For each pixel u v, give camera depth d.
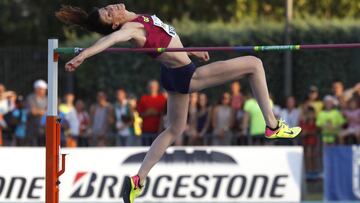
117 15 20.23
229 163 35.12
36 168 34.72
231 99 41.00
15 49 50.38
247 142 39.22
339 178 36.69
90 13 20.45
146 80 53.03
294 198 35.12
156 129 38.84
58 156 20.92
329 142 39.00
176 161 35.03
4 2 71.19
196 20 68.19
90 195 34.84
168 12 68.00
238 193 35.09
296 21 53.81
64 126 39.59
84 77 53.25
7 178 34.66
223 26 53.84
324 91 52.69
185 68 20.34
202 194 34.97
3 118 41.09
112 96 53.00
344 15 66.31
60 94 52.78
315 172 38.72
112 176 34.91
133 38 19.69
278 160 35.31
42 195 34.62
